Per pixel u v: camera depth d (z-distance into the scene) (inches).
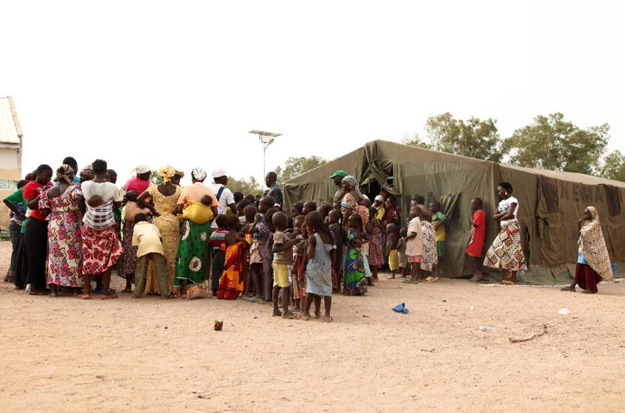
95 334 256.2
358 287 400.8
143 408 161.6
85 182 346.0
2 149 1050.1
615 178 1956.2
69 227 355.9
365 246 431.8
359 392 185.5
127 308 327.3
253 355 228.7
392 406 171.6
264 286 362.9
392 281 501.0
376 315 328.8
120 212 384.8
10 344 230.2
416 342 262.4
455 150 1831.9
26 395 168.1
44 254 367.6
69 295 367.9
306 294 312.5
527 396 183.0
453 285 481.7
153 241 361.1
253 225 368.8
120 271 382.9
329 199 641.0
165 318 300.8
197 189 371.2
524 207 533.0
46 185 372.8
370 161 594.9
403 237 504.4
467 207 519.8
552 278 541.3
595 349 260.1
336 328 289.7
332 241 315.3
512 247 488.4
